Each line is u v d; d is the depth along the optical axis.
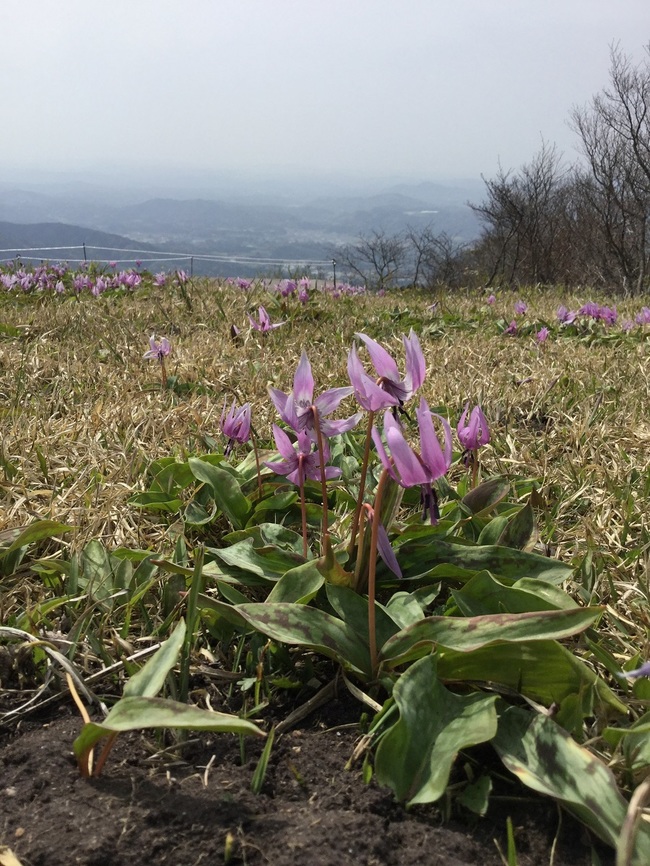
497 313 2.01
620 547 0.59
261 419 0.87
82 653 0.45
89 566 0.52
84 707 0.38
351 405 0.92
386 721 0.38
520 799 0.34
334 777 0.36
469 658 0.38
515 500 0.67
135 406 0.88
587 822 0.32
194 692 0.42
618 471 0.74
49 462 0.71
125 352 1.18
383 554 0.39
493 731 0.33
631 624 0.48
